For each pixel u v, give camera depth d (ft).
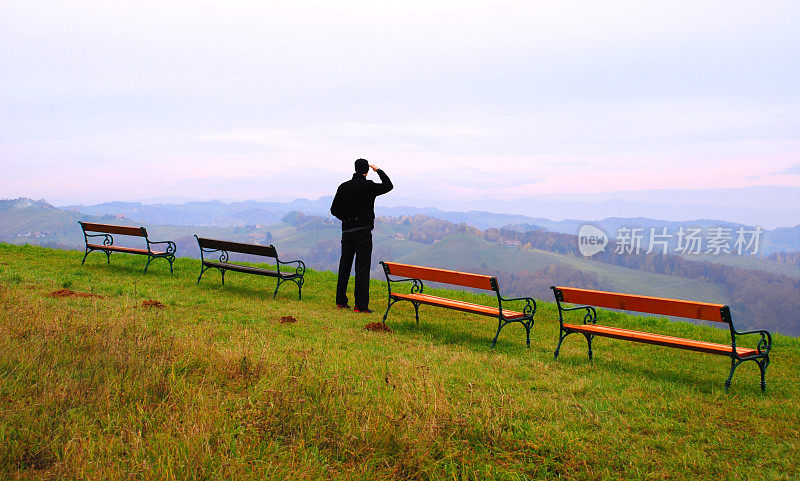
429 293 44.39
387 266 28.09
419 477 10.54
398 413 12.41
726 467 11.61
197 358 15.74
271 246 32.50
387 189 31.76
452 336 25.66
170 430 10.78
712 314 17.79
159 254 38.63
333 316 28.94
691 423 14.15
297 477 9.74
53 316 19.16
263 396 12.82
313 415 12.36
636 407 15.21
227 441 10.77
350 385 14.82
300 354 18.33
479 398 14.52
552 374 18.53
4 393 12.01
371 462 10.72
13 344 14.94
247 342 18.74
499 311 23.57
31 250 49.19
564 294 21.84
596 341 27.89
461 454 11.27
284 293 36.47
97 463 9.52
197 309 27.14
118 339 16.48
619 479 10.91
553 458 11.62
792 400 17.37
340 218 32.01
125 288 31.40
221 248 35.65
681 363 23.18
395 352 20.95
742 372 22.22
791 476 11.25
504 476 10.82
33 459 9.80
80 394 12.44
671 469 11.44
